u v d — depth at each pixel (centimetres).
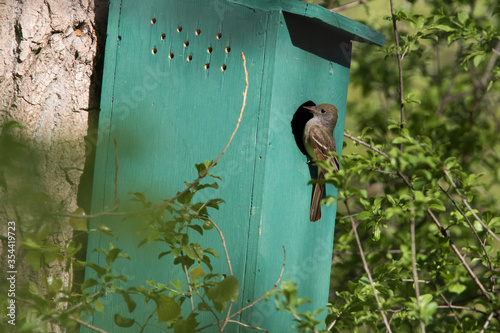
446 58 1277
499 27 1052
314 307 825
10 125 635
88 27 833
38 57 812
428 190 720
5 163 574
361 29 812
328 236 844
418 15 912
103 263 782
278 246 744
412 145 665
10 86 803
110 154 785
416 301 632
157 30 771
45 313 599
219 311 594
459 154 1159
